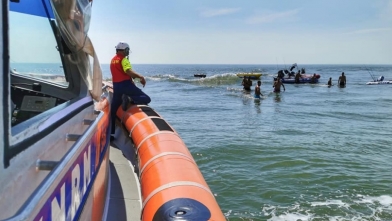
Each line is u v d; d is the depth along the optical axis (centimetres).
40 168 136
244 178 826
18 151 114
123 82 563
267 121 1700
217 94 3200
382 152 1083
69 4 192
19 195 116
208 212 218
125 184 374
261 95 2858
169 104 2478
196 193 245
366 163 958
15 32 239
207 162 966
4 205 104
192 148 1117
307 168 904
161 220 213
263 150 1083
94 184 243
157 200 243
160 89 3812
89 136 211
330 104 2436
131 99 559
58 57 254
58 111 177
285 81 4394
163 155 321
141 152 371
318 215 635
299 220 617
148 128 426
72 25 205
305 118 1808
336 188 768
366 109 2169
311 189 760
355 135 1343
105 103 406
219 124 1619
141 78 561
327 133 1378
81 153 189
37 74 268
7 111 103
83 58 248
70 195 167
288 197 716
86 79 259
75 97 246
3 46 100
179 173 278
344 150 1098
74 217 177
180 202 228
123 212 311
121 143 518
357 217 627
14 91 269
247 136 1309
